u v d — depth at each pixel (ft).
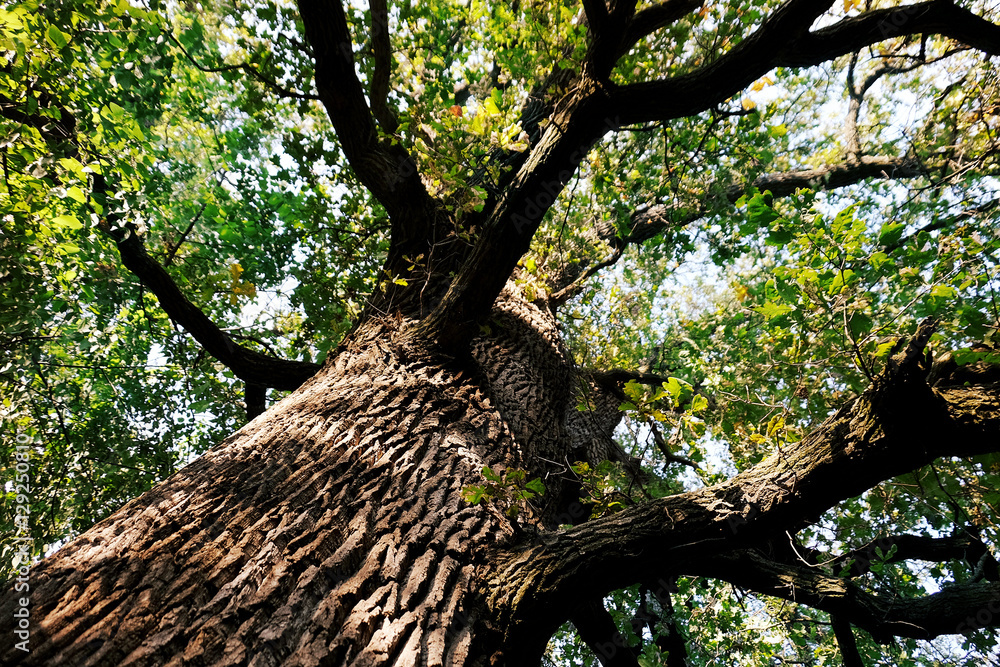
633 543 7.62
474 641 6.44
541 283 19.02
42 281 13.52
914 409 6.71
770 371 12.32
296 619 5.70
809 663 20.62
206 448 22.56
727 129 20.34
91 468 18.71
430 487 8.38
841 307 7.55
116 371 20.94
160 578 5.65
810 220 7.76
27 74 12.03
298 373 15.90
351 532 7.07
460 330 11.78
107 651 4.80
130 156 13.58
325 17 10.56
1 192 12.16
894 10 11.88
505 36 18.53
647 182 21.48
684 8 12.67
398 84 18.69
